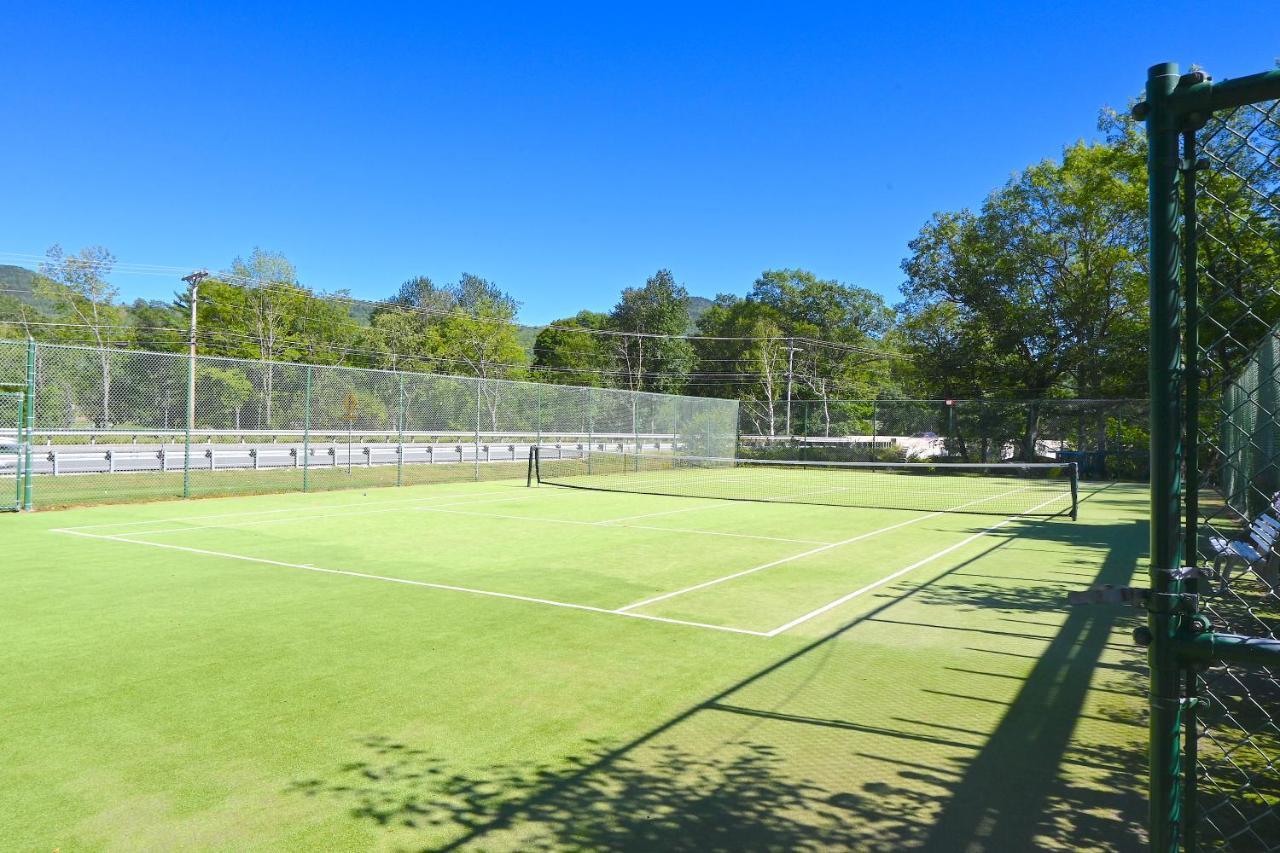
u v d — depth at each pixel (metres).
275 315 54.12
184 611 7.81
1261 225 2.24
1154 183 2.16
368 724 4.97
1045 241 37.81
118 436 19.50
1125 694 5.69
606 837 3.64
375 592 8.78
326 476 22.95
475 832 3.67
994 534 14.48
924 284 42.19
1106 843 3.62
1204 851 3.52
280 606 8.06
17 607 7.89
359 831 3.66
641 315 77.00
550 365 76.62
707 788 4.14
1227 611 7.10
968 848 3.58
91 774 4.22
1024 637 7.21
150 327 54.84
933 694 5.65
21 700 5.32
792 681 5.92
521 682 5.81
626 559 11.22
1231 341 2.99
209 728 4.87
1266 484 6.73
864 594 9.05
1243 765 4.45
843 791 4.13
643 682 5.86
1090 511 18.88
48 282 48.28
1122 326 36.38
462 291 100.50
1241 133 2.19
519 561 10.91
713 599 8.70
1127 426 31.89
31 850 3.46
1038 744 4.77
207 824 3.70
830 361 70.38
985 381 40.50
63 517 14.72
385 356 58.94
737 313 80.06
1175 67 2.13
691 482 27.66
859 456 35.34
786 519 16.52
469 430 25.28
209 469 21.27
